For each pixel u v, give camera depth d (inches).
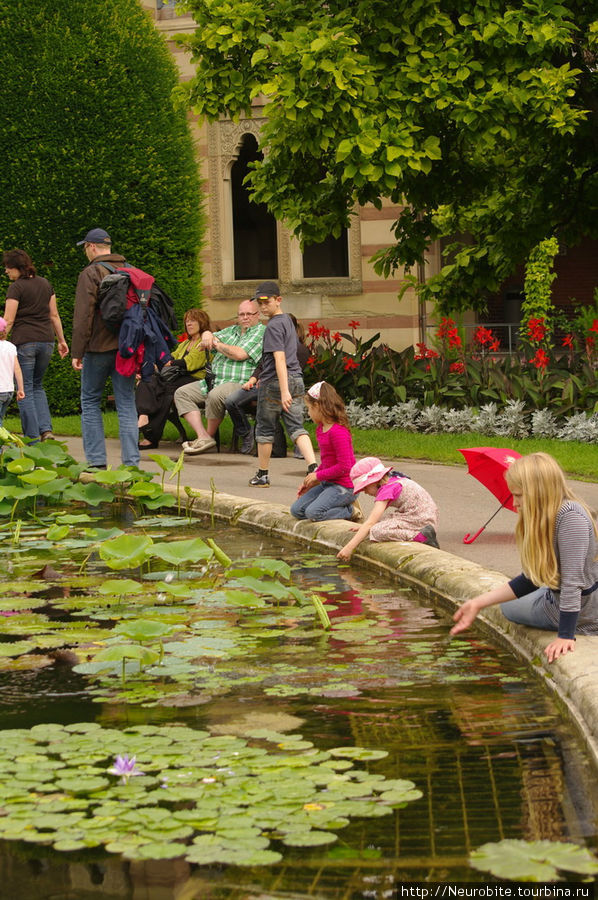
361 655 161.8
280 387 331.9
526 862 93.8
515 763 117.2
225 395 423.5
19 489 292.2
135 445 349.4
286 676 151.2
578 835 99.8
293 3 399.2
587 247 859.4
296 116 356.2
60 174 556.4
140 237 572.7
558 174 454.3
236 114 389.7
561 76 361.4
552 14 364.2
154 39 580.1
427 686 145.6
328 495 261.6
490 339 512.4
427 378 509.0
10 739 125.8
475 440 444.5
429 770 115.6
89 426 352.5
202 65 392.8
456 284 516.4
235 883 92.5
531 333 515.2
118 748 122.3
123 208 565.9
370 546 229.6
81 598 201.8
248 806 106.0
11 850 98.5
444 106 361.7
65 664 159.0
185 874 93.9
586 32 392.5
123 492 334.0
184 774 114.0
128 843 98.6
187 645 167.5
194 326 452.8
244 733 127.6
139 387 449.7
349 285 671.8
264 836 99.6
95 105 556.4
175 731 127.9
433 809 105.7
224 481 351.3
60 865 96.0
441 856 96.3
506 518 276.4
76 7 558.6
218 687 146.4
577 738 124.7
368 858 96.3
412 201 462.0
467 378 501.7
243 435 430.9
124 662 152.5
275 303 338.3
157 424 451.2
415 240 493.0
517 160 463.8
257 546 256.7
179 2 399.5
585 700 129.5
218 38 377.4
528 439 448.8
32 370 432.8
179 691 145.0
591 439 429.1
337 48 352.2
